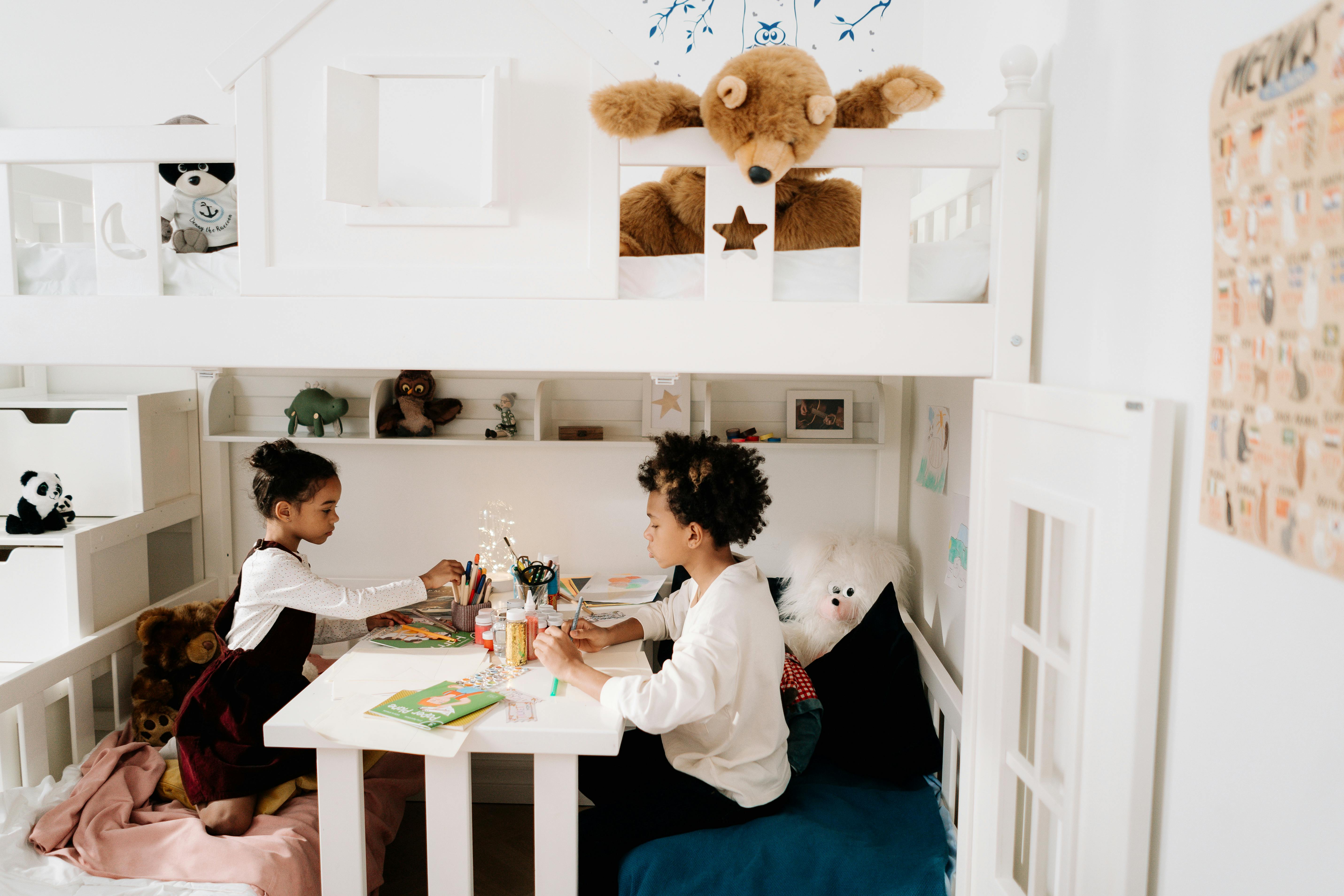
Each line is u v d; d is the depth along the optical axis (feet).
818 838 4.91
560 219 4.36
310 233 4.37
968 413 6.02
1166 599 3.40
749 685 5.15
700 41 7.89
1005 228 4.42
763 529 7.34
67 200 7.28
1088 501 3.68
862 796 5.62
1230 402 2.89
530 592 5.66
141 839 5.18
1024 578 4.43
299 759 5.75
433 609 6.50
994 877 4.60
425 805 7.93
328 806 4.71
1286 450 2.59
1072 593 4.06
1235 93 2.81
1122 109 3.73
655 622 5.92
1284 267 2.58
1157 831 3.47
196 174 5.21
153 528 7.14
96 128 4.31
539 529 8.09
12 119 7.92
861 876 4.78
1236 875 2.93
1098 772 3.62
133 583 7.06
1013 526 4.42
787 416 7.90
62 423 7.36
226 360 4.42
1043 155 4.64
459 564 6.46
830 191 5.45
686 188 5.62
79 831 5.22
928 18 7.64
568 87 4.29
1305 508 2.51
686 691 4.57
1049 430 4.02
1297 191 2.50
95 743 6.47
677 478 5.11
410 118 6.24
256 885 4.87
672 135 4.31
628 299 4.42
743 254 4.40
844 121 4.36
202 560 7.95
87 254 4.61
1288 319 2.56
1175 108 3.29
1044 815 4.22
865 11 7.81
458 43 4.26
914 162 4.38
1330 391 2.38
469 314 4.38
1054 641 4.14
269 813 5.57
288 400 7.91
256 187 4.34
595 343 4.40
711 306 4.40
